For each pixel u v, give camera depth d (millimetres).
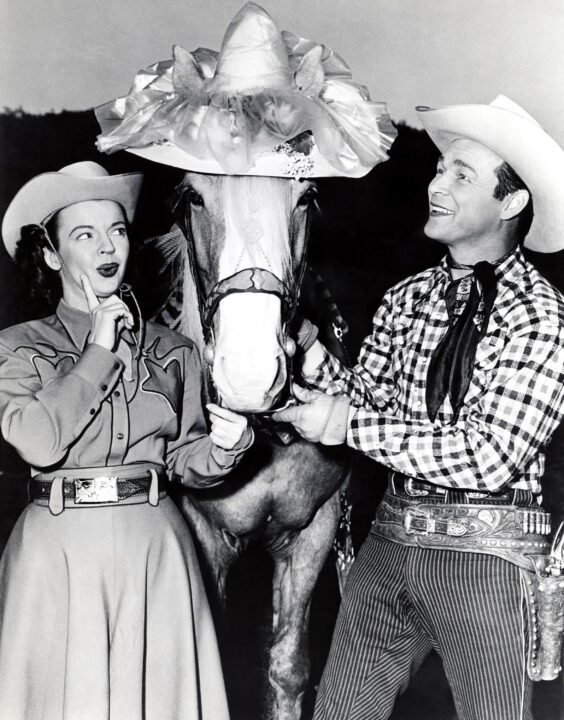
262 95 1504
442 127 1750
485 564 1587
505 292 1655
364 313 2422
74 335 1653
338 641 1767
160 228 1947
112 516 1571
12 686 1529
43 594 1552
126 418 1593
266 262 1562
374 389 1909
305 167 1563
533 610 1581
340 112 1627
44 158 2318
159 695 1601
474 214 1709
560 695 2393
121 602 1562
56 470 1582
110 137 1559
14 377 1575
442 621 1626
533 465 1661
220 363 1545
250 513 2045
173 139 1534
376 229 2422
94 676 1514
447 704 2404
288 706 2213
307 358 1893
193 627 1645
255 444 1997
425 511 1634
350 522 2395
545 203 1701
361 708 1729
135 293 1936
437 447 1562
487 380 1627
